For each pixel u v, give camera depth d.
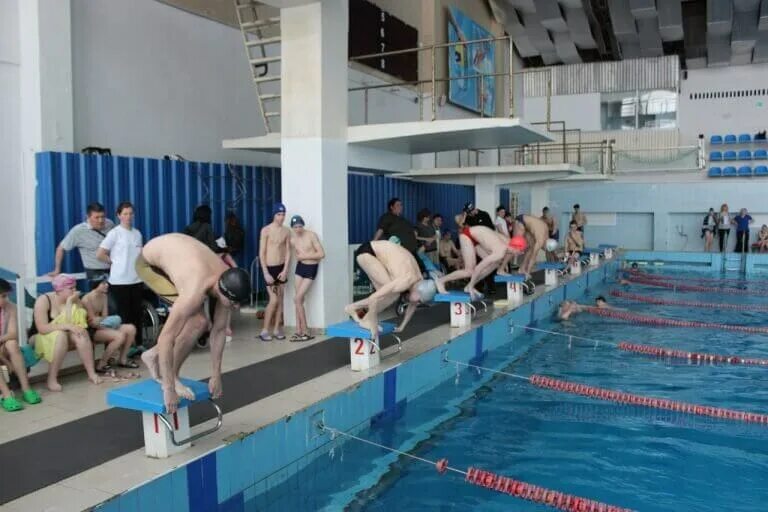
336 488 4.08
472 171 11.63
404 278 5.72
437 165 16.06
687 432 5.04
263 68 10.43
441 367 6.44
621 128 21.78
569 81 22.14
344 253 7.49
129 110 8.18
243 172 9.19
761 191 19.28
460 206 16.72
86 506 2.99
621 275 15.70
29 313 5.36
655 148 19.84
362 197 12.13
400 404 5.66
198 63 9.22
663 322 9.55
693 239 20.31
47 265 6.74
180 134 8.98
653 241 20.70
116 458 3.55
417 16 15.44
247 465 3.89
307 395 4.68
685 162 20.23
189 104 9.09
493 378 6.63
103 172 7.18
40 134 6.84
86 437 3.88
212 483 3.65
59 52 7.00
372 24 13.32
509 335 8.39
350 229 11.77
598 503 3.79
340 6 7.32
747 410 5.54
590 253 15.23
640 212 20.80
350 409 4.91
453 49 16.86
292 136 7.23
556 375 6.70
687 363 7.24
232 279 3.54
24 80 6.85
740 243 18.41
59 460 3.53
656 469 4.32
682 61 21.12
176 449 3.62
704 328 9.23
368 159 8.85
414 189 14.19
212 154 9.55
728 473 4.25
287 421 4.22
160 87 8.62
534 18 18.81
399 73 14.59
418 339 6.68
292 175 7.25
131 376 5.18
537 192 16.45
